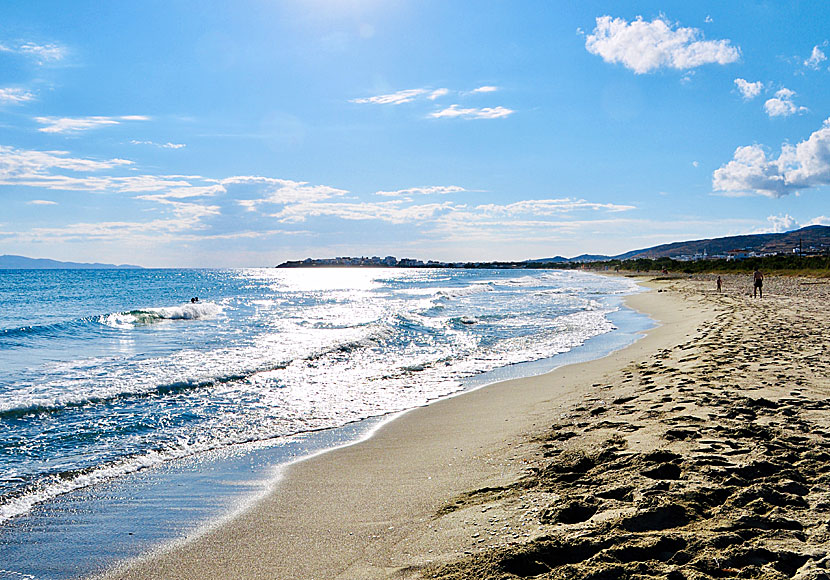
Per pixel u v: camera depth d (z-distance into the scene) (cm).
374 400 1074
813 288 4212
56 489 620
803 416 704
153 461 720
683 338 1683
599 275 13275
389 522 490
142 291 6200
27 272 16100
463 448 720
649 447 595
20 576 428
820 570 335
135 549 469
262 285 8281
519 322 2508
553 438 697
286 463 704
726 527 403
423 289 6656
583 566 362
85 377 1268
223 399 1070
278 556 442
